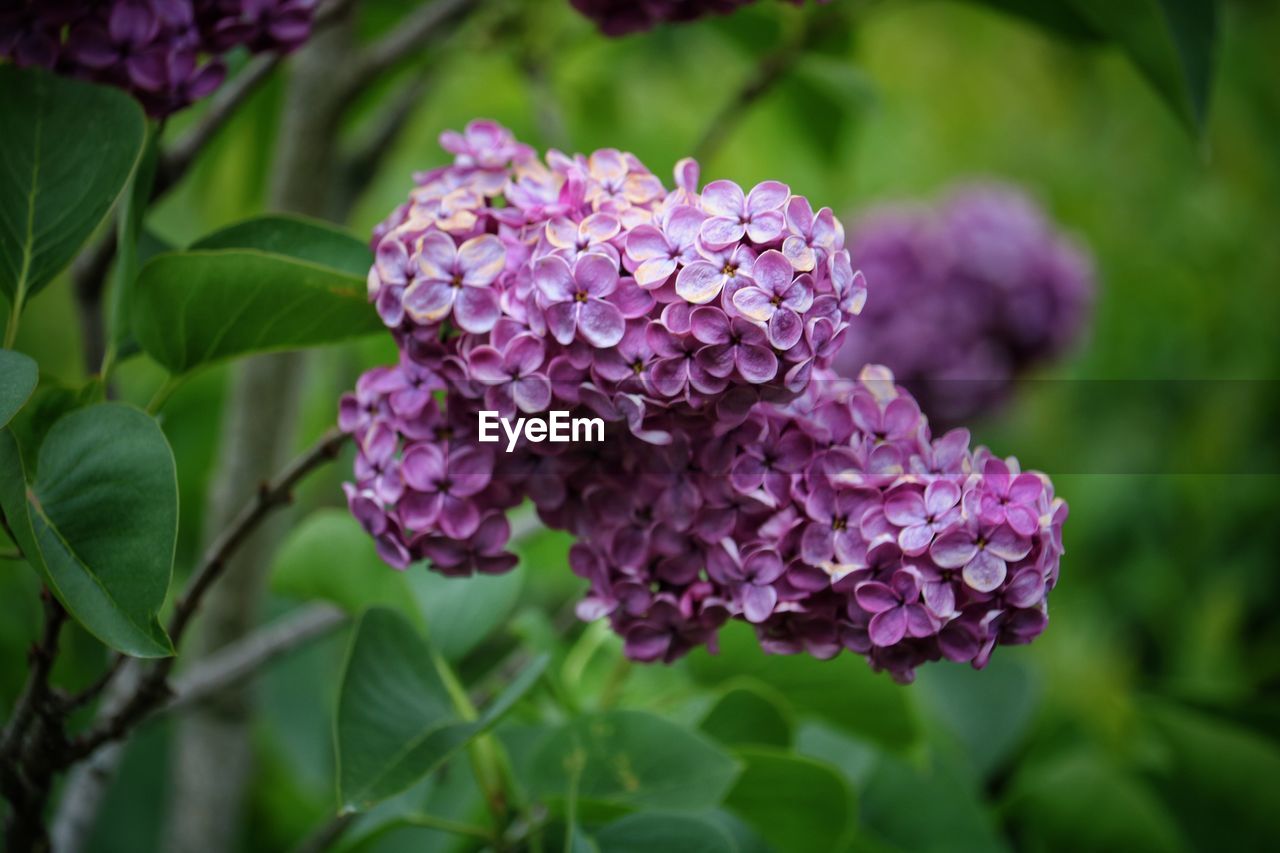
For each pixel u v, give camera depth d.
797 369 0.53
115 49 0.59
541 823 0.63
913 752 0.71
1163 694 0.86
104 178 0.58
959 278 1.18
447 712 0.61
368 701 0.60
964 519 0.54
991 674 0.90
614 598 0.56
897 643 0.55
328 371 1.06
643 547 0.56
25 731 0.59
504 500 0.56
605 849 0.62
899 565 0.54
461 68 1.10
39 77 0.58
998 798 0.93
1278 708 0.83
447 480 0.56
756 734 0.67
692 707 0.71
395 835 0.76
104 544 0.54
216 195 1.21
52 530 0.54
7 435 0.54
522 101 1.19
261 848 0.95
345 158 0.81
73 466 0.55
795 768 0.65
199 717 0.77
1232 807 0.86
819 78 0.98
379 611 0.61
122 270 0.60
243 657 0.72
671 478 0.55
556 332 0.53
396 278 0.55
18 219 0.58
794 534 0.55
